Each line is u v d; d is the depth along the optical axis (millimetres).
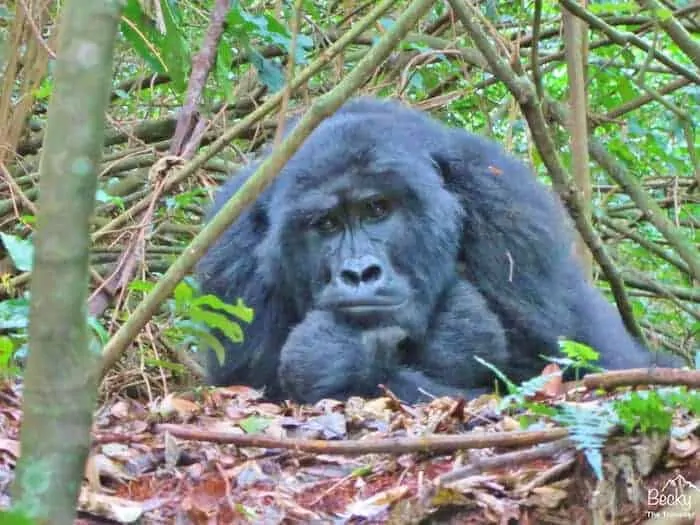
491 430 6750
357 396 9484
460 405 7066
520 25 13406
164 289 5672
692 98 15648
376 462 6406
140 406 8469
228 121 15211
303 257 10438
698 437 5844
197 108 11953
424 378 9773
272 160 5676
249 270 10875
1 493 5688
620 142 15320
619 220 17469
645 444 5516
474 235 10742
